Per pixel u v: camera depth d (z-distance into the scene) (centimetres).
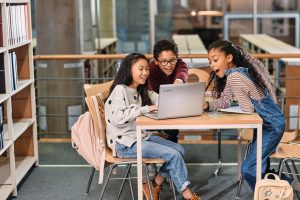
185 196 369
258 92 362
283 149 383
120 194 411
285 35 951
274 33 953
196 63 583
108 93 398
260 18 952
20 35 446
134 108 361
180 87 345
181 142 550
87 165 490
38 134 581
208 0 950
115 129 372
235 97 366
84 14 770
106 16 926
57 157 512
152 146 370
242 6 951
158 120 346
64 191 430
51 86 699
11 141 410
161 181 383
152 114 360
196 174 461
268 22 952
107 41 886
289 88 638
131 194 409
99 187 438
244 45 904
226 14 955
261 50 756
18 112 481
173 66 397
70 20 683
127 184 442
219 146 471
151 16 937
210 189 428
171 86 342
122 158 370
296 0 939
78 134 377
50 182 450
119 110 363
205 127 345
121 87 371
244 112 363
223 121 345
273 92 373
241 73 362
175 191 410
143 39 950
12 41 425
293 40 949
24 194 425
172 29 948
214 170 470
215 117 353
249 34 948
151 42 941
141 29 947
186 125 345
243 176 377
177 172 366
